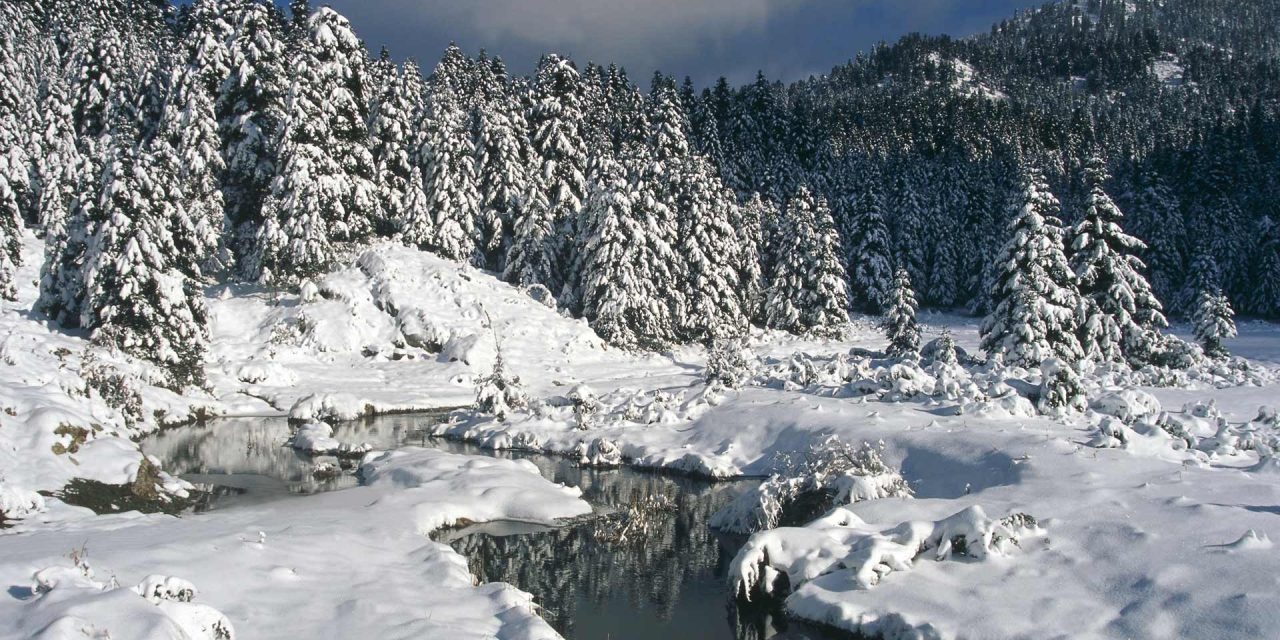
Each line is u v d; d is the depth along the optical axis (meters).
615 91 81.94
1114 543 9.84
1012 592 9.22
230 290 40.81
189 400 28.42
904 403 20.48
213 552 10.45
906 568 10.19
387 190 47.81
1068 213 75.38
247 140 41.22
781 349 45.31
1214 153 65.69
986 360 28.14
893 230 68.00
